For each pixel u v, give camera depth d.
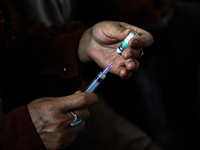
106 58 0.99
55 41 1.17
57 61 1.13
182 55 2.31
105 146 1.78
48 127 0.84
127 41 0.83
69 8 1.89
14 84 1.29
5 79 1.29
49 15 1.78
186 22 2.30
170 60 2.29
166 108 2.41
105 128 1.86
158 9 2.04
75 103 0.84
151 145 1.83
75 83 1.23
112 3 1.94
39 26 1.36
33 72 1.21
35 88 1.28
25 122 0.85
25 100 1.31
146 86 2.29
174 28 2.23
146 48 2.08
